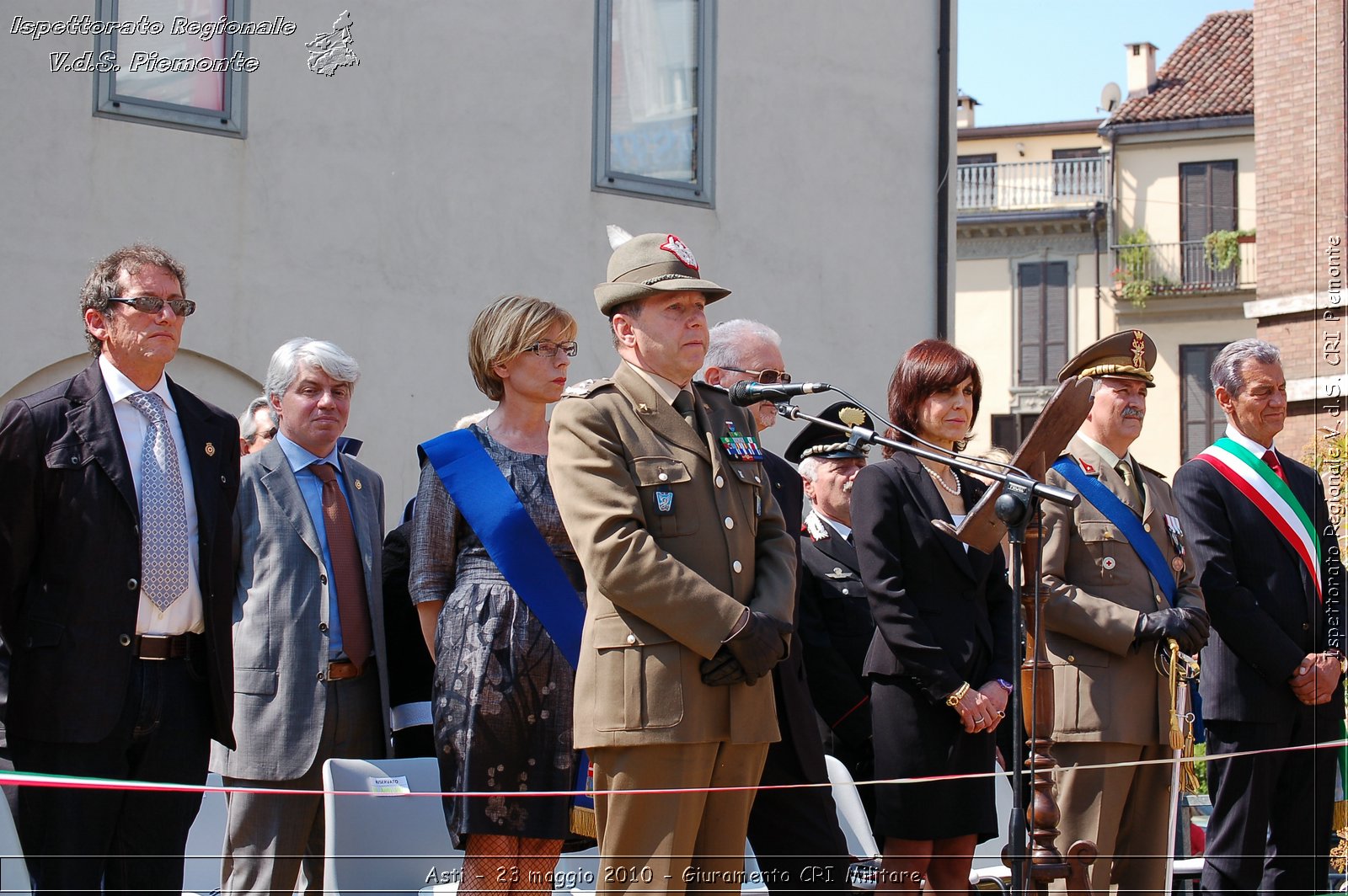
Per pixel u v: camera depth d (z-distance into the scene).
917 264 13.19
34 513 4.14
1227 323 32.03
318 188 10.33
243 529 5.05
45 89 9.35
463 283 10.91
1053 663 5.23
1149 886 5.20
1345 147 12.20
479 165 11.02
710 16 12.21
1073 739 5.13
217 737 4.35
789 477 5.05
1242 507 5.98
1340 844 6.27
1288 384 11.31
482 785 4.33
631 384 4.12
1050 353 33.66
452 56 10.93
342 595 5.05
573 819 4.39
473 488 4.63
